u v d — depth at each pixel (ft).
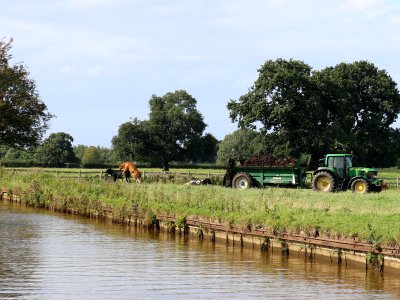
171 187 116.06
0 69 165.78
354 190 113.50
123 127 334.85
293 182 121.80
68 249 69.10
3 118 165.27
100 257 64.44
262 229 69.00
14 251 67.67
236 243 72.13
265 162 123.75
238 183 122.52
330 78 215.92
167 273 56.90
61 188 112.68
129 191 99.76
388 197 95.30
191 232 78.64
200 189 98.53
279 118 205.57
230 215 73.87
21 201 121.80
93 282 53.31
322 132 207.31
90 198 101.40
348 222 63.57
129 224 90.12
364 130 234.99
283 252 66.54
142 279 54.39
